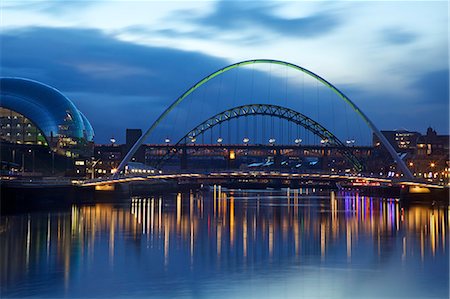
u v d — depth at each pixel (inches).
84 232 4419.3
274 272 2979.8
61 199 7495.1
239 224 5211.6
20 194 6678.2
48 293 2519.7
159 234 4379.9
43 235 4202.8
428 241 4067.4
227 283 2733.8
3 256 3326.8
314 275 2918.3
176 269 3024.1
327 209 7308.1
